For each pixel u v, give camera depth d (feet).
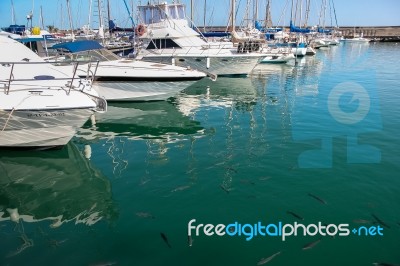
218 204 18.75
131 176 22.26
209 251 14.80
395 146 28.04
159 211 18.03
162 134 31.63
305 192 20.12
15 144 25.88
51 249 14.85
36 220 17.37
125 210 18.15
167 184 21.09
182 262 14.11
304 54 115.34
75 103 24.14
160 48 58.13
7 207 18.81
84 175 22.65
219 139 29.91
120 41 85.30
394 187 20.77
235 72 66.39
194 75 40.60
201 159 25.14
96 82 38.91
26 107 23.40
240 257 14.46
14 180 22.21
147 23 58.59
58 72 29.32
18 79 26.30
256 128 33.35
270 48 96.78
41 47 45.57
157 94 41.83
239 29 92.17
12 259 14.16
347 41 206.80
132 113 39.27
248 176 22.21
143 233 16.11
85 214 17.84
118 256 14.40
